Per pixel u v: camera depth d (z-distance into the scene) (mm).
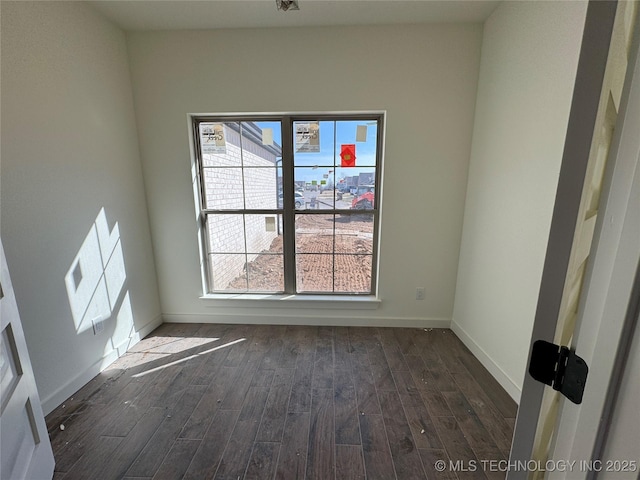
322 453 1363
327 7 1898
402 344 2322
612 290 417
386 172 2326
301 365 2051
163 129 2340
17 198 1443
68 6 1713
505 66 1811
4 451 954
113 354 2088
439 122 2230
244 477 1252
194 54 2207
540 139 1521
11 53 1411
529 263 1607
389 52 2145
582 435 465
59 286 1667
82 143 1819
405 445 1408
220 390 1796
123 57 2182
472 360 2111
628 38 405
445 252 2457
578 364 479
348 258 2609
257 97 2250
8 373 1028
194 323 2688
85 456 1349
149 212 2490
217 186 2535
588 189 465
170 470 1282
